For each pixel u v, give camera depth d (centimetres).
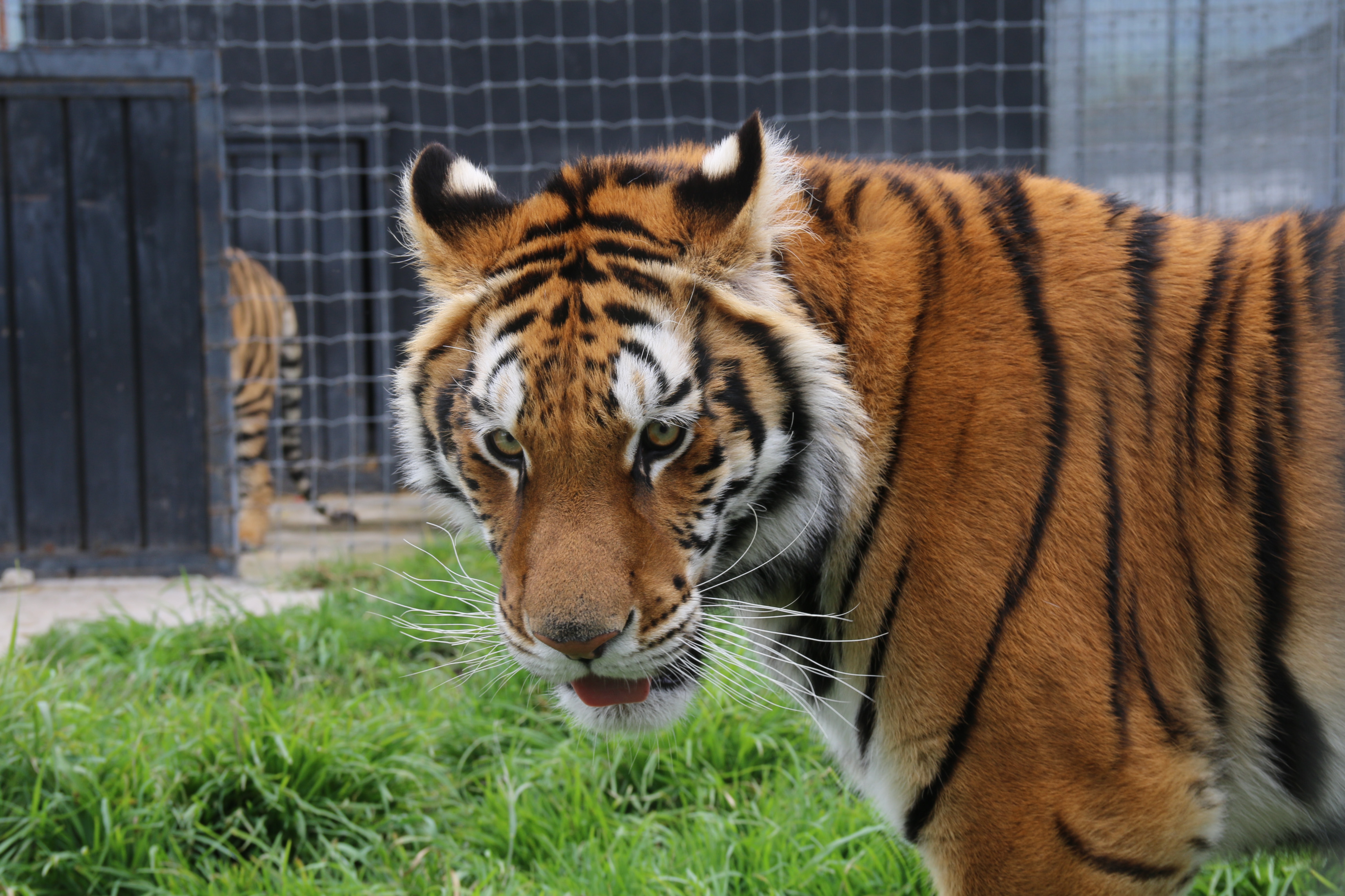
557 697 224
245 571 625
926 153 773
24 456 598
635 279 188
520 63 859
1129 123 765
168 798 291
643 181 199
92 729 320
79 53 578
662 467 185
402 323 891
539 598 182
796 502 197
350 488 842
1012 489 188
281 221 886
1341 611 188
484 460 196
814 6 836
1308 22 659
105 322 595
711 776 312
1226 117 733
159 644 418
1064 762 185
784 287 193
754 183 186
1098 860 187
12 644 339
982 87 827
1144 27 754
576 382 181
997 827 190
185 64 583
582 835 296
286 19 848
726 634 220
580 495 184
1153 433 191
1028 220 202
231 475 607
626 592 182
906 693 194
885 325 196
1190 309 196
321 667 404
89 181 588
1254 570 190
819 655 208
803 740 332
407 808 313
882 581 194
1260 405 191
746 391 187
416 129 746
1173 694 190
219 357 600
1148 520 189
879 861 263
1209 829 192
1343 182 627
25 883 273
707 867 269
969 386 192
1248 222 208
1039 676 185
